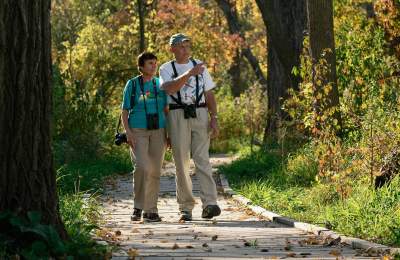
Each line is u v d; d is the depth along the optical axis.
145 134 13.27
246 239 10.97
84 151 26.95
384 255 9.12
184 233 11.69
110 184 21.73
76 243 8.78
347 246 10.27
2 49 8.56
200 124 13.21
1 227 8.38
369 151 14.32
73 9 61.31
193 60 13.34
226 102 46.78
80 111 27.84
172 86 12.91
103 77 38.81
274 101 29.34
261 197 17.22
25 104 8.66
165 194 19.38
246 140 41.97
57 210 8.95
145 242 10.59
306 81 18.48
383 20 19.28
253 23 64.75
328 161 15.16
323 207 14.38
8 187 8.61
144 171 13.23
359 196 13.56
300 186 18.48
